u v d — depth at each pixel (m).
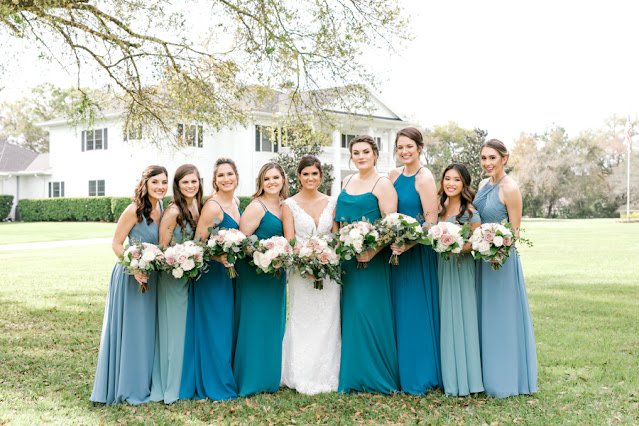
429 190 4.50
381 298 4.52
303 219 4.54
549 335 6.48
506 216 4.50
